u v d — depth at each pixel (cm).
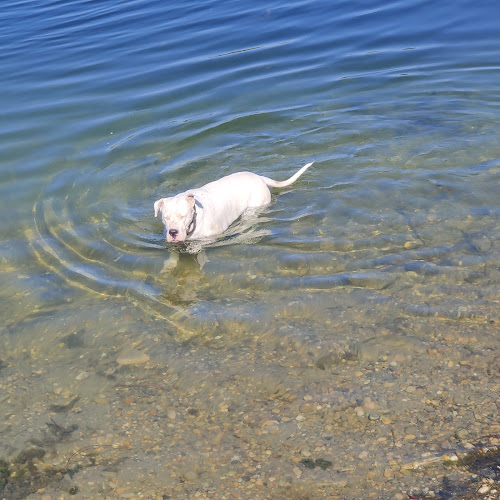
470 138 410
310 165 388
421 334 251
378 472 193
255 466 199
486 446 197
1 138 439
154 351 254
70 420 223
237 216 348
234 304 279
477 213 330
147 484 196
